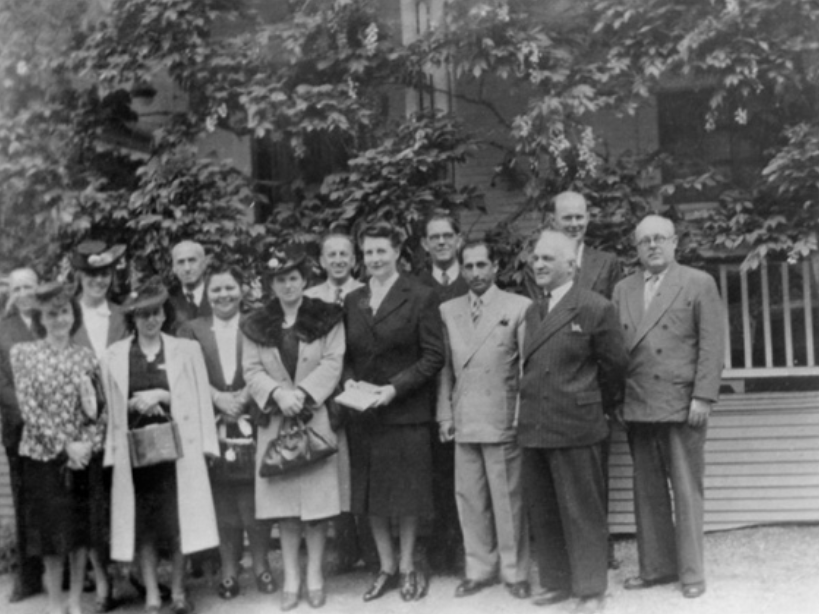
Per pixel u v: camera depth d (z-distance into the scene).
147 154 6.74
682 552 4.74
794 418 6.11
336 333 5.04
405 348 5.00
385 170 6.23
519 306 5.03
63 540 4.64
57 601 4.81
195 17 6.54
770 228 5.93
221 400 5.07
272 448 4.84
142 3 6.57
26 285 5.20
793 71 5.91
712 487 6.12
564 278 4.76
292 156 7.19
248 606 4.93
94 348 5.10
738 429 6.17
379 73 6.55
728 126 6.72
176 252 5.51
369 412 4.97
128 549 4.64
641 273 5.04
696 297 4.77
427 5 6.64
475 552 5.00
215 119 6.52
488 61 6.28
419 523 5.34
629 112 6.17
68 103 6.80
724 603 4.61
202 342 5.16
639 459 4.93
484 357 4.97
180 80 6.63
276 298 5.16
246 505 5.11
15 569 5.77
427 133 6.33
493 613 4.68
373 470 4.95
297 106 6.32
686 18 6.10
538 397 4.66
